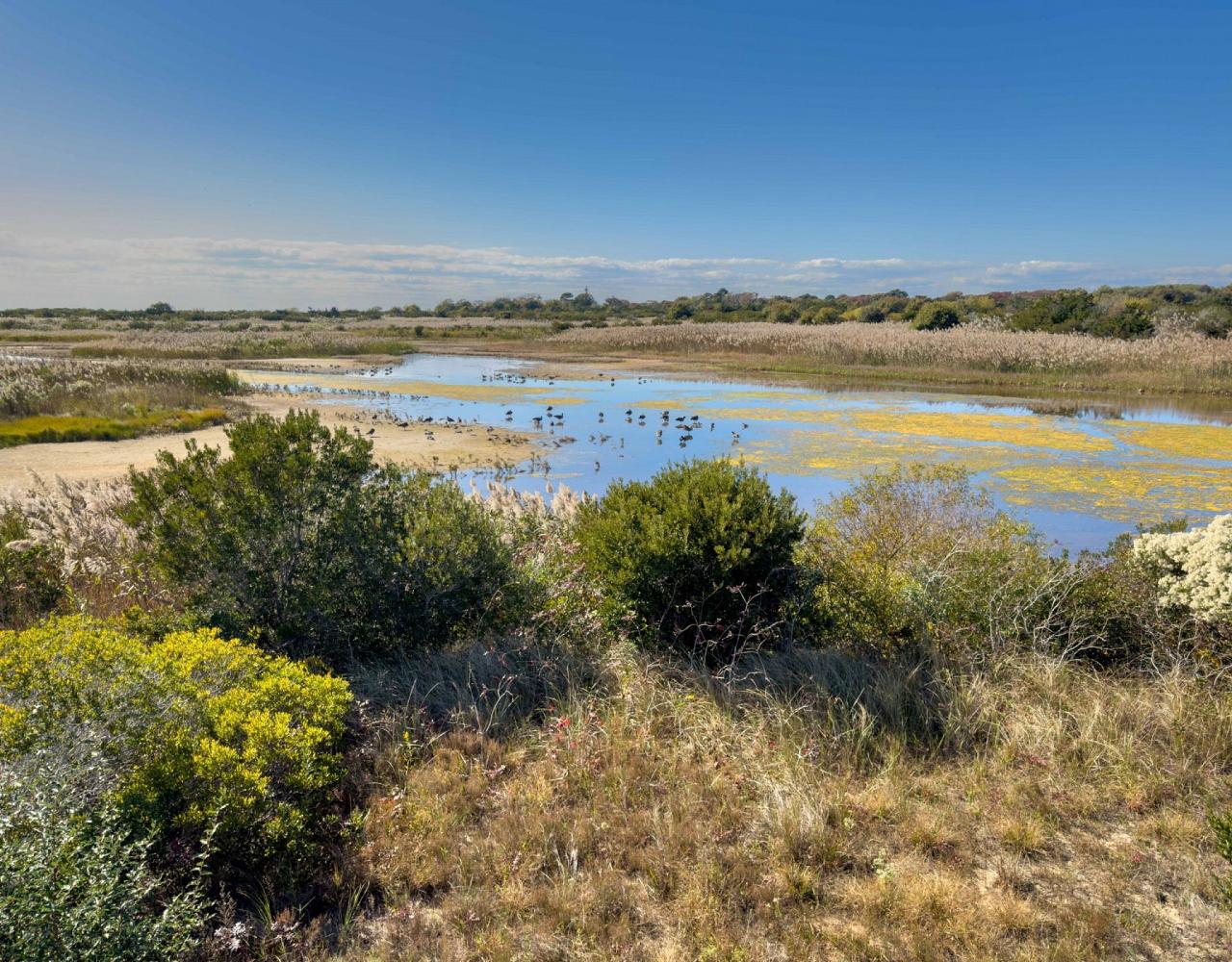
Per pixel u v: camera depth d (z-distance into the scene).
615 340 53.62
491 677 4.93
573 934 3.00
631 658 5.07
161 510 5.16
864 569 5.95
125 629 4.88
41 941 2.46
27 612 5.98
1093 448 17.11
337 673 5.01
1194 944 2.88
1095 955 2.83
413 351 53.47
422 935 2.98
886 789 3.82
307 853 3.30
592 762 4.07
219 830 3.18
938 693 4.66
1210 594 4.95
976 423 20.92
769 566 5.30
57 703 3.36
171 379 28.17
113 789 3.18
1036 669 4.93
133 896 2.70
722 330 55.44
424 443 18.45
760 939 2.94
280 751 3.49
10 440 17.52
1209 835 3.44
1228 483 13.79
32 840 2.72
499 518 7.32
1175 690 4.55
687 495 5.34
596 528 5.54
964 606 5.51
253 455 5.04
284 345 52.81
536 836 3.52
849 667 4.93
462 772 4.06
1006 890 3.16
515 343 58.66
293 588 5.11
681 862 3.37
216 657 4.08
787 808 3.60
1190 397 26.34
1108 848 3.44
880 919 3.02
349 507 5.24
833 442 18.31
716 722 4.38
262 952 2.85
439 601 5.45
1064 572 5.67
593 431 20.33
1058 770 4.00
